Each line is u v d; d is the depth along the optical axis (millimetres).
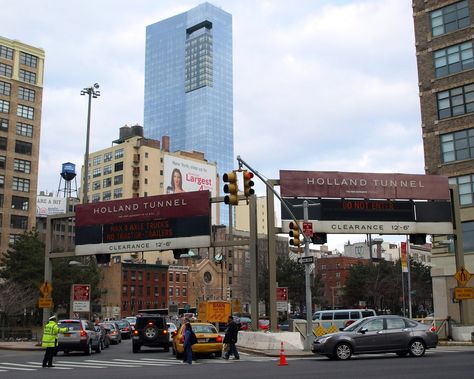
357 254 157625
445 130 41688
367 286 89500
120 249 32344
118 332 41188
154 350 31609
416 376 14516
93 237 33312
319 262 140125
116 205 32938
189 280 124875
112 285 112688
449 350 24781
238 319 50375
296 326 28859
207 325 24859
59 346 26375
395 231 30125
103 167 142375
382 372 15781
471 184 39688
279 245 151500
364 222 29906
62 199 131750
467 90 41094
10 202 101375
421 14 44688
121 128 150250
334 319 33156
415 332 21500
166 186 136500
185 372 17469
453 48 42344
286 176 29688
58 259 70000
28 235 72250
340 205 29844
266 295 80875
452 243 39375
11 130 103875
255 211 29531
